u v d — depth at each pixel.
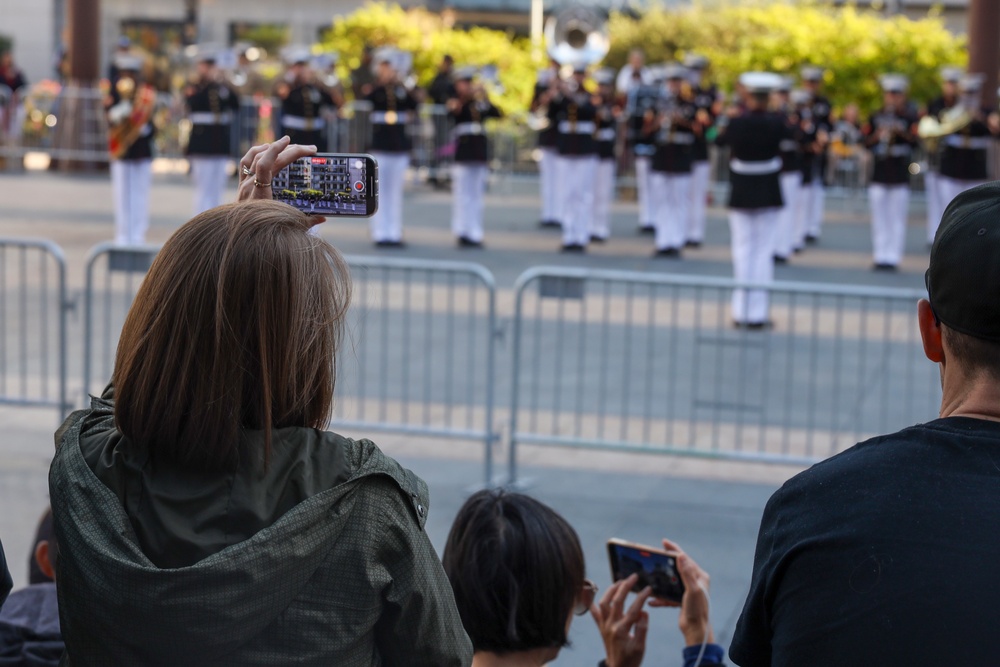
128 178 14.12
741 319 10.52
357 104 19.78
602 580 5.29
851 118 20.20
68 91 21.03
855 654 1.57
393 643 1.81
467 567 2.70
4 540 5.52
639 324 10.52
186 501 1.73
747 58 23.25
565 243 15.05
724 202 20.39
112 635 1.69
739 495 6.47
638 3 28.48
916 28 23.50
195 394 1.75
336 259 1.92
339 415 6.80
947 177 15.41
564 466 6.88
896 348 9.81
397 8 25.09
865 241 17.03
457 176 14.96
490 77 15.52
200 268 1.79
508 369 8.87
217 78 14.87
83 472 1.79
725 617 4.95
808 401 8.23
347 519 1.75
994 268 1.68
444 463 6.83
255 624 1.67
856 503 1.67
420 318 10.36
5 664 2.75
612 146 15.99
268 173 2.10
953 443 1.68
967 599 1.55
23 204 17.09
